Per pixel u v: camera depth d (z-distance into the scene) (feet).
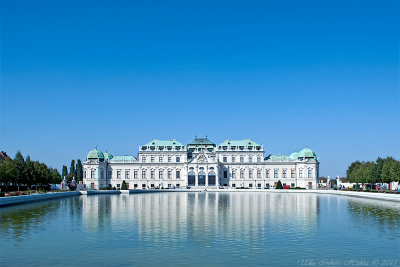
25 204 348.59
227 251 153.69
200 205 339.98
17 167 498.69
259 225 213.46
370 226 209.87
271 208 309.01
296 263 138.31
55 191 520.42
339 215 258.16
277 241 170.71
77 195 519.19
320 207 317.22
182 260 141.28
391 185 645.92
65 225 214.28
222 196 497.46
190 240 172.86
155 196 499.10
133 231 194.80
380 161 603.26
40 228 204.64
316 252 152.35
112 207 319.06
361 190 529.45
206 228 203.41
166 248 158.40
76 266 134.72
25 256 146.72
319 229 200.44
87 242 169.27
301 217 247.50
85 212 278.05
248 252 152.15
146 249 156.66
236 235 183.93
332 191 573.33
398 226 209.56
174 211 284.82
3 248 158.71
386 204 345.51
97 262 139.13
